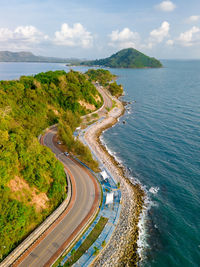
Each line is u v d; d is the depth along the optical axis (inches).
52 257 1322.6
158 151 2997.0
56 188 1737.2
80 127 3693.4
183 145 3105.3
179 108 5027.1
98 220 1662.2
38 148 1838.1
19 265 1264.8
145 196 2086.6
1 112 2028.8
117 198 1940.2
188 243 1582.2
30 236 1386.6
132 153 2977.4
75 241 1459.2
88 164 2434.8
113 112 4830.2
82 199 1852.9
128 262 1402.6
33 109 3282.5
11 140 1632.6
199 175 2375.7
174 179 2347.4
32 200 1558.8
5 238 1273.4
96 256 1370.6
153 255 1477.6
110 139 3472.0
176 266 1408.7
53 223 1577.3
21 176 1592.0
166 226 1732.3
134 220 1743.4
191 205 1958.7
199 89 7308.1
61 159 2493.8
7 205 1346.0
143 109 5172.2
